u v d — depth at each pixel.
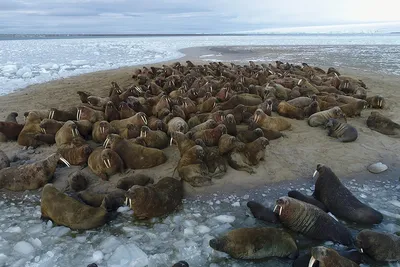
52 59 31.34
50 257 4.99
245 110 10.03
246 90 12.73
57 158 7.20
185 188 6.85
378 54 34.38
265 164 7.74
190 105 10.73
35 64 26.73
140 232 5.55
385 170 7.47
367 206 5.86
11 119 10.16
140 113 9.21
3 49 42.97
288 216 5.49
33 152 8.47
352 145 8.68
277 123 9.41
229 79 14.91
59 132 8.58
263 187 6.93
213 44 62.00
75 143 7.95
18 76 20.38
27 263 4.89
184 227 5.68
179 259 4.95
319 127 9.83
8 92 15.41
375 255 4.75
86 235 5.50
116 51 42.84
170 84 14.16
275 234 4.95
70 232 5.58
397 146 8.65
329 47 47.97
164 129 8.97
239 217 5.96
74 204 5.72
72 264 4.86
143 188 5.79
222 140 7.69
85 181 6.86
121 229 5.64
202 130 8.25
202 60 30.83
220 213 6.10
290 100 11.62
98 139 8.74
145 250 5.16
